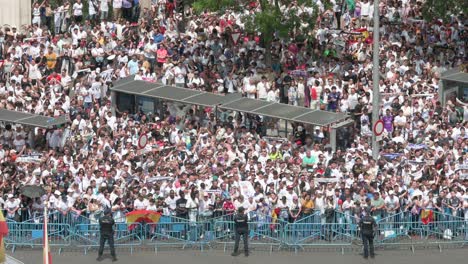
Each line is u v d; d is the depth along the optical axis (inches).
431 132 5078.7
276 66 5595.5
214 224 4451.3
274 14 5516.7
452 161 4827.8
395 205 4505.4
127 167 4682.6
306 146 5039.4
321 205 4507.9
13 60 5551.2
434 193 4569.4
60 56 5620.1
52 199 4488.2
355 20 6008.9
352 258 4333.2
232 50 5654.5
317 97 5364.2
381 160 4805.6
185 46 5669.3
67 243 4402.1
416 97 5315.0
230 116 5216.5
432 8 5885.8
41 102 5300.2
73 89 5452.8
